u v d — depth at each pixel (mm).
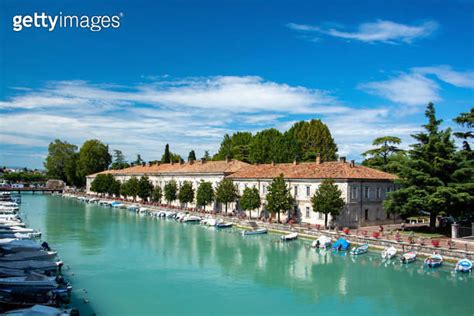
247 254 58688
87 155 195500
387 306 38281
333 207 70500
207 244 66125
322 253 59375
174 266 51594
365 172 80812
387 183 81688
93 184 163750
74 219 98750
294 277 47188
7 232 62188
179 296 40406
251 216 92375
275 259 55656
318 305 38406
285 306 38094
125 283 44312
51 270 43875
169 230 81250
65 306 36688
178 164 135125
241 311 36750
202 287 43344
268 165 99438
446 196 62719
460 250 51656
